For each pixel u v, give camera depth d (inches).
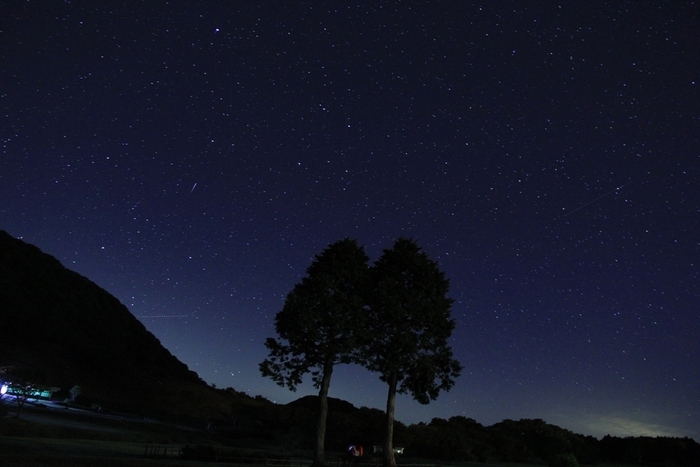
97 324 5743.1
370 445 2716.5
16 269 5502.0
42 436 1755.7
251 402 5211.6
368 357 1526.8
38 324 4817.9
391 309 1531.7
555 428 3417.8
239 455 1581.0
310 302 1512.1
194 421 3818.9
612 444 3570.4
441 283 1611.7
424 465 2059.5
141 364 5487.2
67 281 6141.7
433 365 1552.7
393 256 1636.3
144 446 1897.1
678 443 3447.3
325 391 1519.4
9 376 2361.0
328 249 1626.5
